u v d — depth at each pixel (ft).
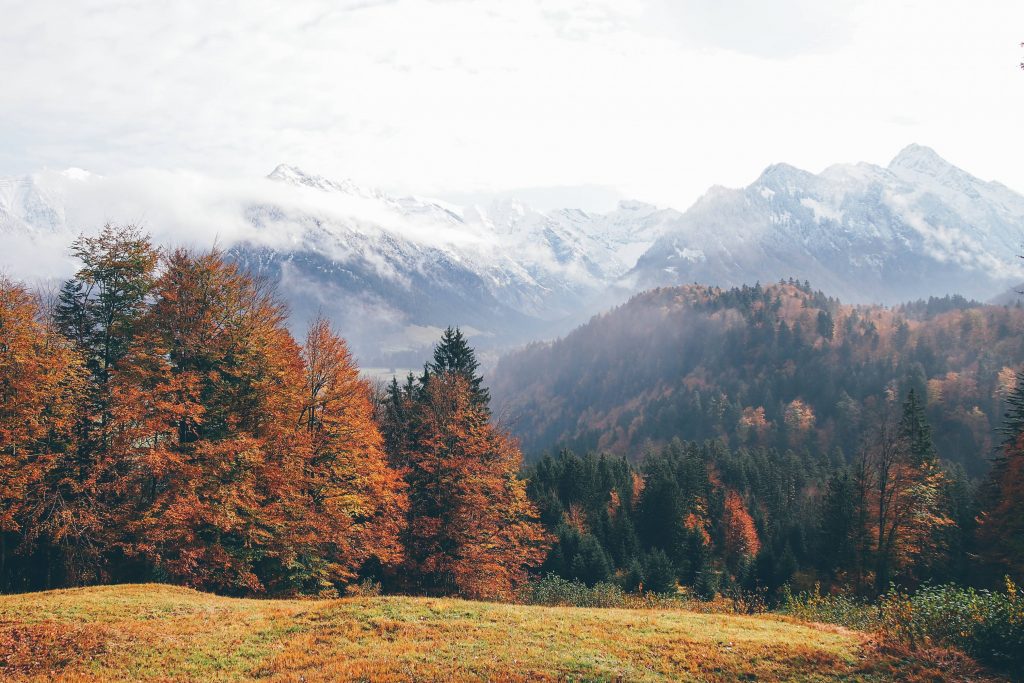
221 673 52.47
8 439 72.84
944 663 51.06
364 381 122.93
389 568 117.60
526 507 136.67
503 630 61.72
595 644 57.93
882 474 134.31
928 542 135.64
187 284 90.89
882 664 52.70
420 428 130.82
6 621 58.13
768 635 62.03
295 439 96.68
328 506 101.04
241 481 89.25
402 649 56.08
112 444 81.51
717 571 224.53
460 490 116.47
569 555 178.70
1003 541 124.88
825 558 168.25
